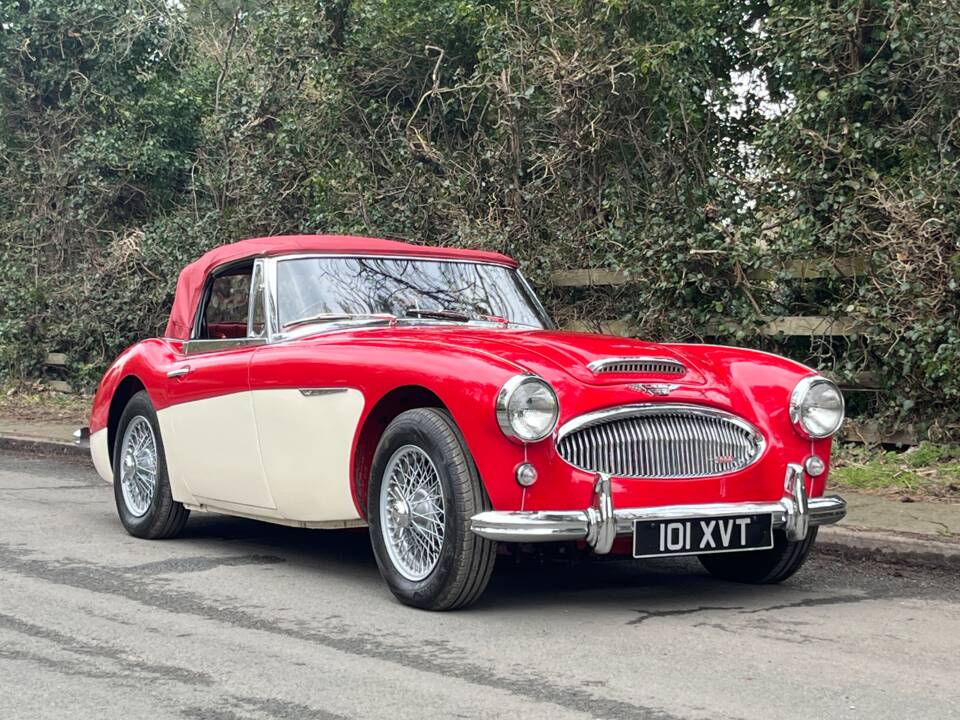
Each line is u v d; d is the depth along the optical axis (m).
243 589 5.21
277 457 5.38
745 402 4.88
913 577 5.68
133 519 6.60
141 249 14.97
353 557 6.03
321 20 12.91
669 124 10.14
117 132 16.31
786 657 4.11
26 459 10.99
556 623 4.59
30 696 3.62
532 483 4.39
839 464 8.62
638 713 3.45
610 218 10.83
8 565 5.73
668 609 4.88
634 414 4.57
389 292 5.79
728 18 11.16
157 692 3.66
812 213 9.23
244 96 14.00
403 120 12.70
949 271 8.41
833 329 9.02
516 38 11.08
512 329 5.86
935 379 8.65
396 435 4.77
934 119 8.99
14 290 16.27
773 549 5.27
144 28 16.52
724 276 9.62
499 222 11.16
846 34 9.07
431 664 3.98
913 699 3.62
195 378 5.94
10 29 16.42
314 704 3.53
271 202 13.71
